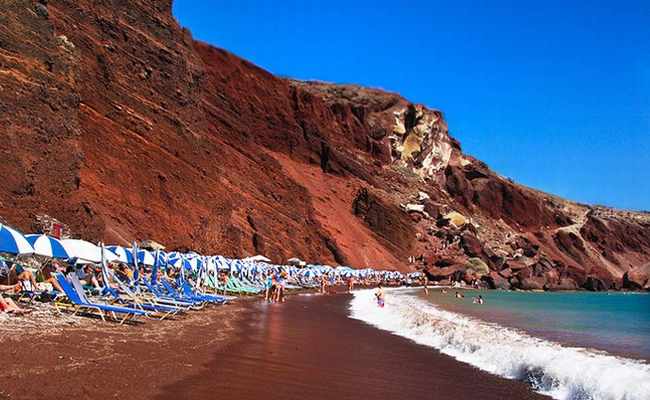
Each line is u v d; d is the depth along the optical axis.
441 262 83.75
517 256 101.06
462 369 11.15
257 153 61.75
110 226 27.47
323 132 87.94
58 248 14.01
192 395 7.13
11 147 21.03
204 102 60.38
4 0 23.47
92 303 12.28
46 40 25.12
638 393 8.40
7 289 12.71
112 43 35.81
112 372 7.74
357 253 66.81
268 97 79.88
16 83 22.47
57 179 23.03
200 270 25.02
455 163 129.88
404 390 8.94
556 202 150.88
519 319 27.31
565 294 84.69
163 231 31.91
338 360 11.25
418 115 118.81
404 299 38.03
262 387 8.04
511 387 9.68
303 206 61.41
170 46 40.97
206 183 39.53
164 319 14.87
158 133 36.69
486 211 124.12
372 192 82.44
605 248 135.25
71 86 25.50
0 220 18.02
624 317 33.81
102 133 31.98
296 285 42.56
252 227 47.09
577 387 9.15
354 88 122.44
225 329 14.23
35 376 6.97
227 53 76.38
